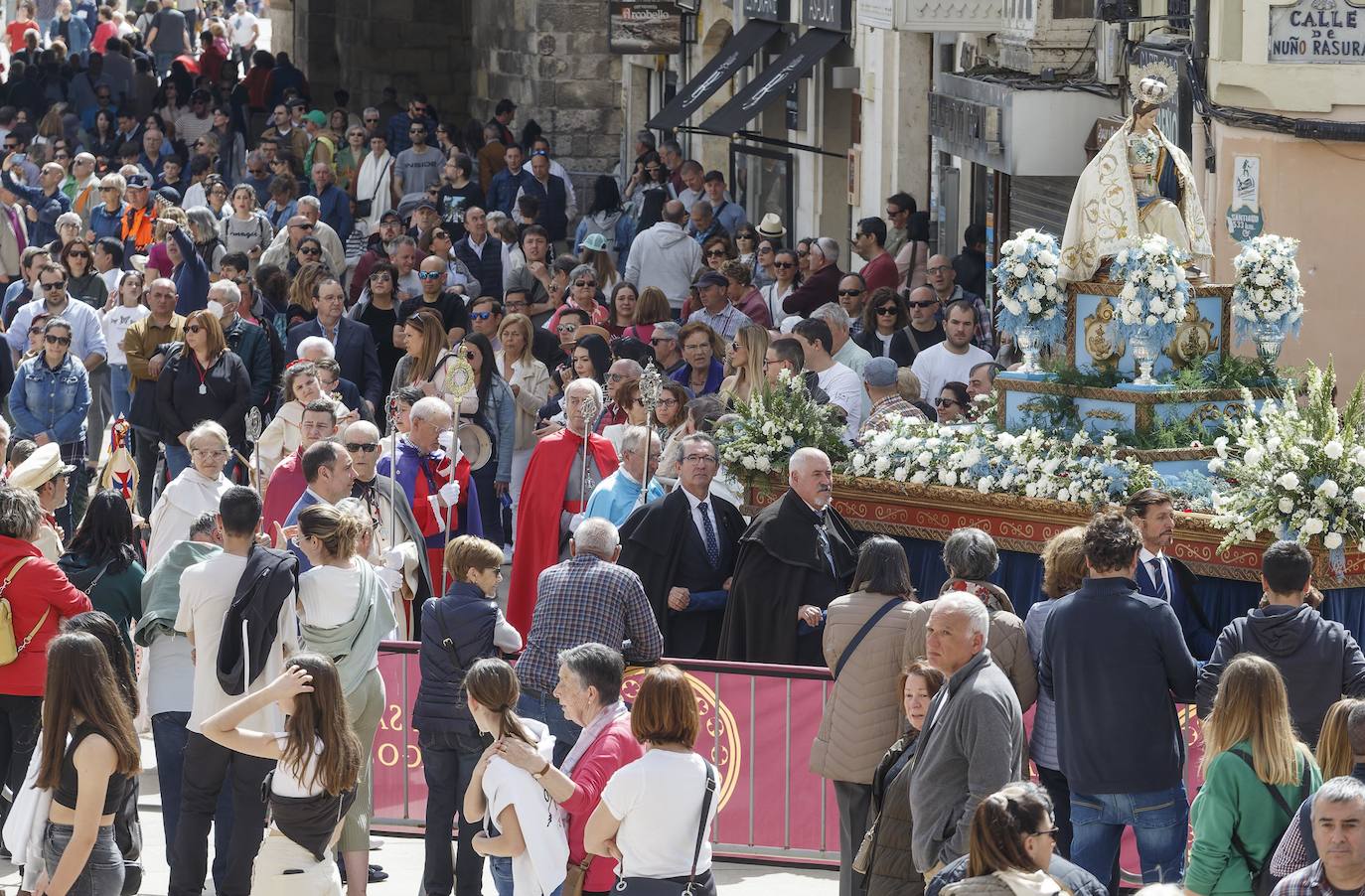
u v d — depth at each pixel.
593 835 18.05
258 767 21.17
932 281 39.41
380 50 98.75
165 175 72.31
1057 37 39.31
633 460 28.16
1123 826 20.17
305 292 42.50
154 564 26.84
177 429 36.84
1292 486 22.64
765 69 60.81
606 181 65.19
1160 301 24.62
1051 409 25.94
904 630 20.50
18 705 23.02
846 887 20.89
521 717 22.02
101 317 43.78
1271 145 32.84
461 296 43.19
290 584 21.61
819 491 25.09
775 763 23.55
